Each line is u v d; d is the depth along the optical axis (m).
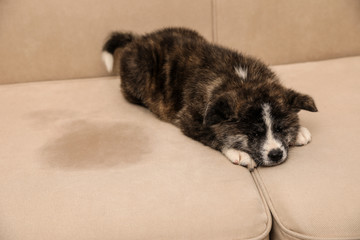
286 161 0.87
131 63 1.15
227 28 1.26
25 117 1.05
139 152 0.90
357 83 1.13
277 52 1.30
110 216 0.74
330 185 0.78
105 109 1.10
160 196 0.77
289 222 0.74
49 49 1.23
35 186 0.80
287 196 0.77
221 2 1.24
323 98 1.07
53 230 0.73
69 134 0.97
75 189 0.79
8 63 1.22
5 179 0.82
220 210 0.74
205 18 1.26
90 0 1.20
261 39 1.28
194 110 0.99
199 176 0.82
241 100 0.92
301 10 1.26
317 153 0.87
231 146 0.92
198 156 0.89
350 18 1.29
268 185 0.81
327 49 1.31
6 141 0.95
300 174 0.81
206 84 1.02
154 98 1.12
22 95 1.16
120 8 1.22
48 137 0.96
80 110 1.09
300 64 1.29
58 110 1.08
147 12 1.23
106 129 0.99
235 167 0.86
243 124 0.91
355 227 0.72
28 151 0.91
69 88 1.20
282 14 1.26
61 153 0.90
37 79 1.25
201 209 0.74
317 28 1.29
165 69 1.12
